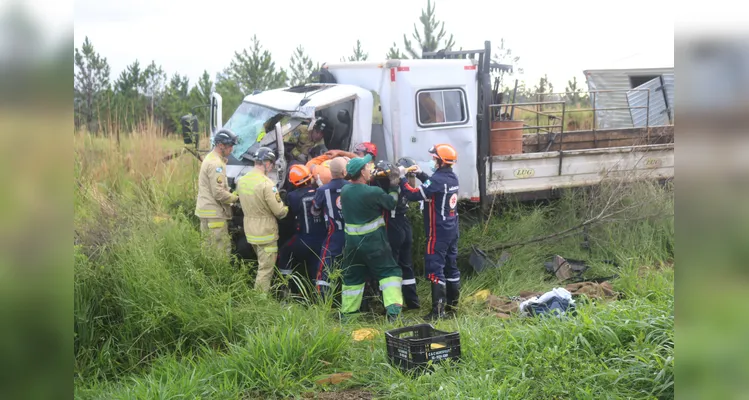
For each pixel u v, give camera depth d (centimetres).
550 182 881
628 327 464
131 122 1205
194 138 847
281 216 676
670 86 1244
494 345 476
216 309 541
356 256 634
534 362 430
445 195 654
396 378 446
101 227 620
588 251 826
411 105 789
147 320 519
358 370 468
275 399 436
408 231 687
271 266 677
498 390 397
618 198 845
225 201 700
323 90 790
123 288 543
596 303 539
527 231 831
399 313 616
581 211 875
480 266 765
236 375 454
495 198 841
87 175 956
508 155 846
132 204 739
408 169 682
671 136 1066
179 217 721
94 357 512
